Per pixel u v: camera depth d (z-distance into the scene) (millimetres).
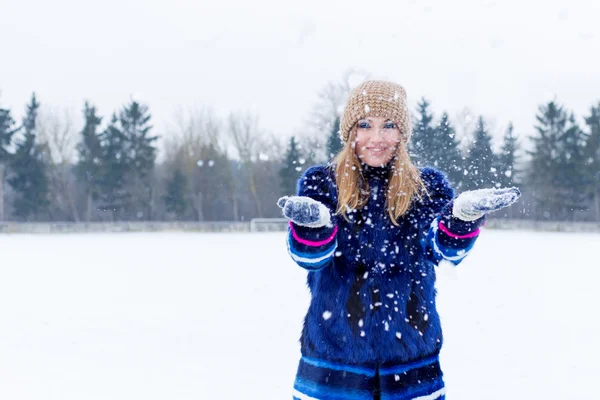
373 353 1761
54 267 11648
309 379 1802
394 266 1824
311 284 1895
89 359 4473
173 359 4441
